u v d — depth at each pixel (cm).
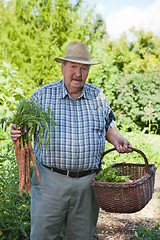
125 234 302
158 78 811
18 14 720
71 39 736
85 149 206
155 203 389
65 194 207
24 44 719
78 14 754
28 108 197
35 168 198
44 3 732
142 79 818
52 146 203
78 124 209
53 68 717
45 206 207
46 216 208
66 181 205
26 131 194
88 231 220
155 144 662
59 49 755
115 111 845
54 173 206
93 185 187
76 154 203
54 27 740
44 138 203
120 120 816
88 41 784
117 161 500
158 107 801
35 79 734
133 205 182
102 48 870
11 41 713
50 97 213
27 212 269
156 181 461
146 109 750
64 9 735
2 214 251
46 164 205
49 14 727
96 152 212
